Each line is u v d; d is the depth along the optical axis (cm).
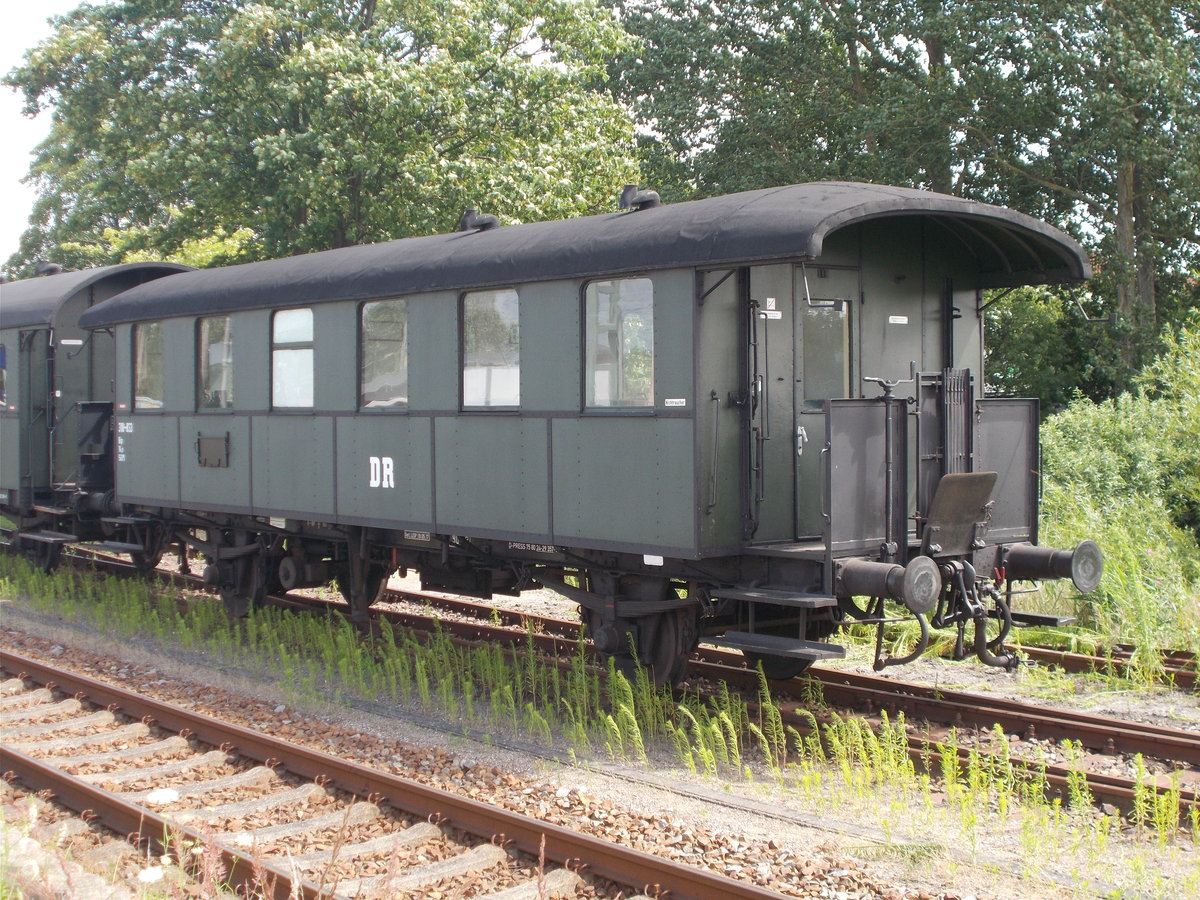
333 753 710
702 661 941
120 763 688
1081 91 2058
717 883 464
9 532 1508
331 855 525
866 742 682
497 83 2036
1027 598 1068
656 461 736
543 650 999
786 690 841
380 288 935
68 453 1410
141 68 2336
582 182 2120
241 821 579
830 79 2427
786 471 770
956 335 855
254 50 2128
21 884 477
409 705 827
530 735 749
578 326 785
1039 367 2180
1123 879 503
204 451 1150
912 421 802
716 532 725
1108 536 1151
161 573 1452
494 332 857
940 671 890
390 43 2075
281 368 1058
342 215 2136
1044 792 603
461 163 1945
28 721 791
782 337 763
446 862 518
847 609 758
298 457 1036
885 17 2298
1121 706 791
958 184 2392
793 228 654
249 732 689
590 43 2159
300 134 2016
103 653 1020
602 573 834
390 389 948
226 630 1065
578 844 512
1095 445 1455
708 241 695
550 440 809
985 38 2098
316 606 1240
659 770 671
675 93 2506
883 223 810
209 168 2133
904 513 717
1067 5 2020
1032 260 831
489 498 859
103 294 1425
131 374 1258
